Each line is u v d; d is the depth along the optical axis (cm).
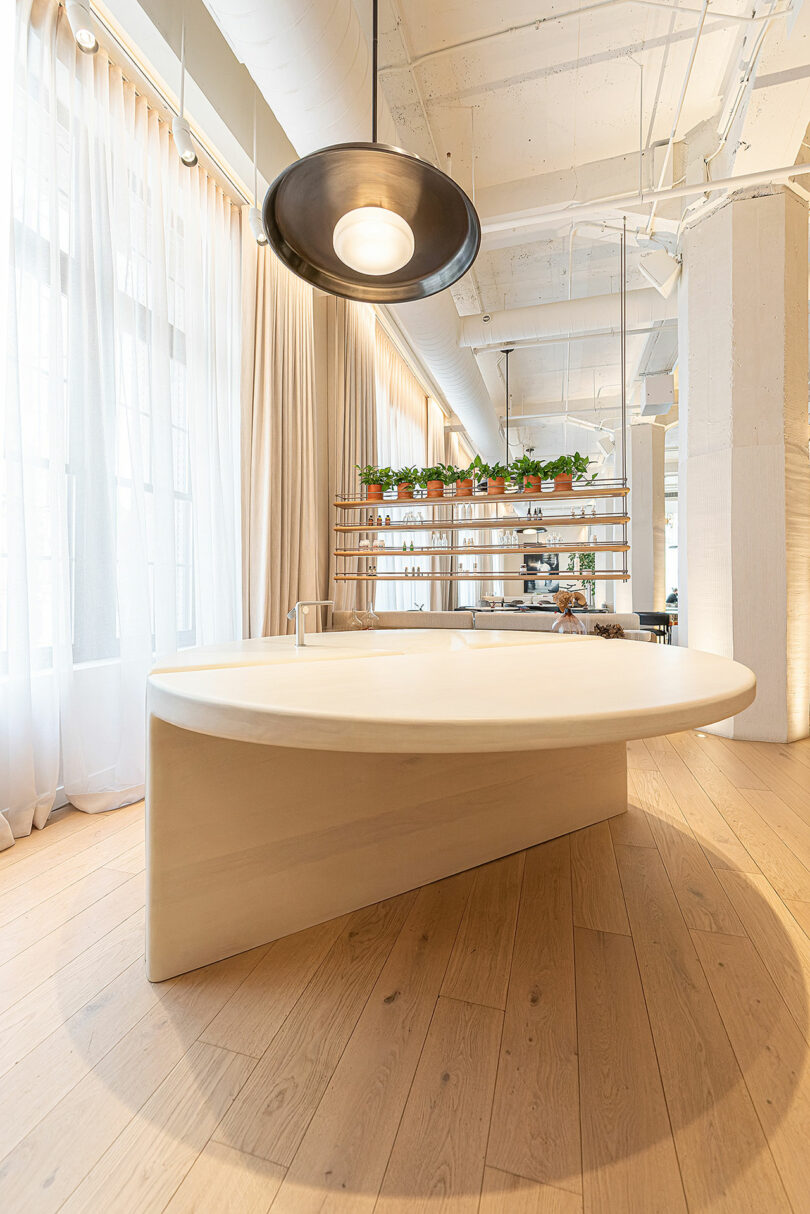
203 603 313
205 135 309
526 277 561
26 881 181
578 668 133
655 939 149
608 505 873
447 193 160
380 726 84
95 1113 99
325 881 155
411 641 206
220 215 338
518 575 402
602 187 407
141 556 262
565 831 212
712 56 321
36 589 224
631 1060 110
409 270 191
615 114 365
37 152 223
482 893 171
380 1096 102
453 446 945
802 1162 90
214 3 191
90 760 243
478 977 134
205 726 100
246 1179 88
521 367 767
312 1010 123
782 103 295
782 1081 105
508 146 391
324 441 471
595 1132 95
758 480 353
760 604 354
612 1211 83
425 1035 117
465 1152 92
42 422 227
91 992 129
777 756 321
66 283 238
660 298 495
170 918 132
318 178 156
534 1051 112
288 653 168
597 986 131
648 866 187
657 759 314
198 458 311
